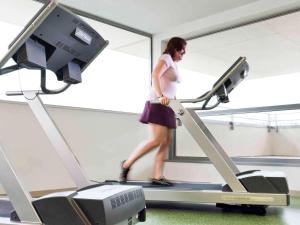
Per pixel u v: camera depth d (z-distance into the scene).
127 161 3.06
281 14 3.57
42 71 1.83
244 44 4.63
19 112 3.19
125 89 4.72
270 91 6.50
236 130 5.31
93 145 3.84
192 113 2.80
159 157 3.01
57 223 1.50
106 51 4.64
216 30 4.10
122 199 1.60
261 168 3.70
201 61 5.45
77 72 1.87
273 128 6.30
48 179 3.35
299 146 5.95
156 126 2.91
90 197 1.50
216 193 2.54
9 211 1.76
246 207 2.54
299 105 3.41
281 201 2.35
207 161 4.13
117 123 4.12
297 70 6.13
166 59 2.94
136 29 4.34
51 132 2.03
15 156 3.12
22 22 3.77
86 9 3.73
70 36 1.60
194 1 3.56
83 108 3.76
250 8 3.63
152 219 2.28
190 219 2.28
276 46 4.73
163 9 3.76
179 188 2.74
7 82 3.33
